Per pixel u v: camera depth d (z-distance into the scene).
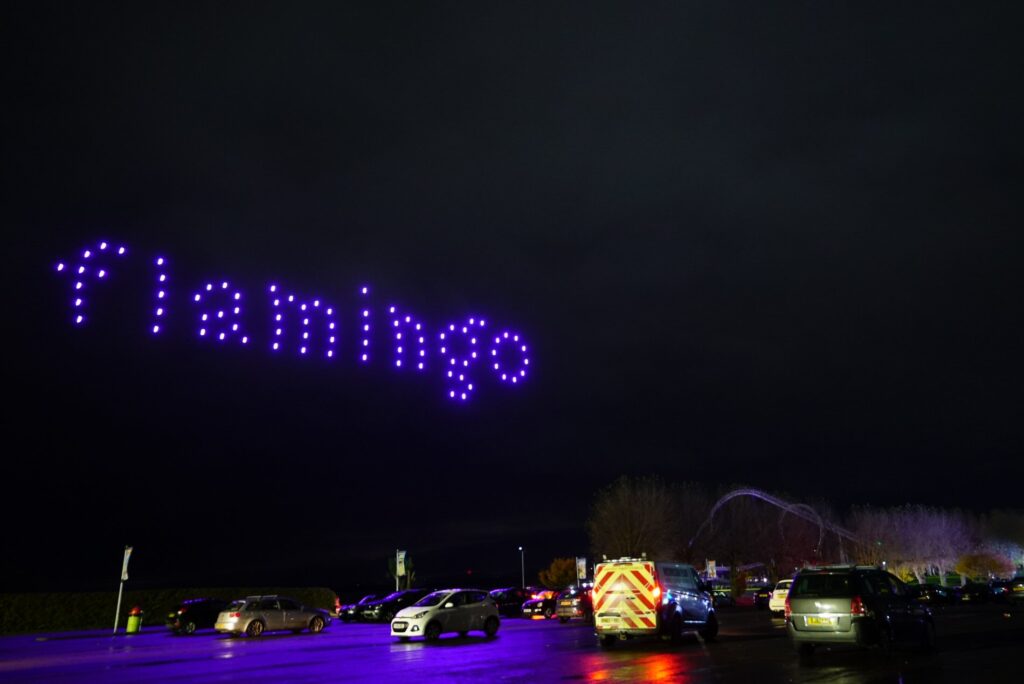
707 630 22.44
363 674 16.44
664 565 21.47
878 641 16.39
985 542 95.12
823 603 16.72
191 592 44.97
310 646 24.81
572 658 18.22
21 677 17.05
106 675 17.28
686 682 13.46
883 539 88.56
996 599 49.00
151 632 36.84
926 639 17.91
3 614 38.56
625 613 20.73
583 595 36.66
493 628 26.06
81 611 40.97
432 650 21.62
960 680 12.93
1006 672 13.77
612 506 73.12
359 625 39.06
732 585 74.12
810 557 80.38
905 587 18.14
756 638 22.89
